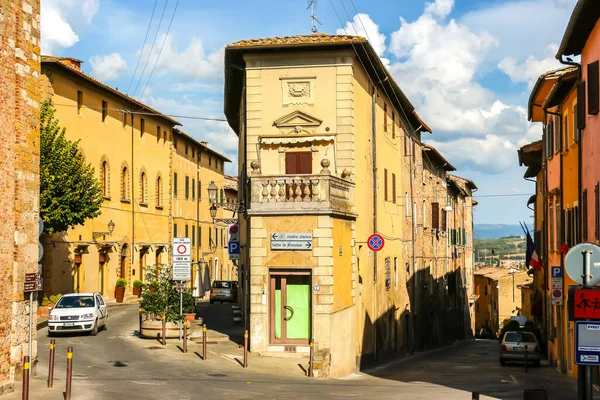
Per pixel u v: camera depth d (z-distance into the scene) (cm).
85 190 3662
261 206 2617
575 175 2742
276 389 1984
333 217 2633
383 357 3653
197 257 7100
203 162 7444
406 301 4397
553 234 3434
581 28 2306
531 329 4872
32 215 1911
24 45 1870
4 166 1781
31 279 1889
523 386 2388
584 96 2467
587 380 1055
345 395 1928
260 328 2597
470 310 8250
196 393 1836
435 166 5844
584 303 1057
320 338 2558
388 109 3822
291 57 2917
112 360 2388
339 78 2894
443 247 6131
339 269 2702
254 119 2927
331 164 2895
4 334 1791
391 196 3884
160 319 2944
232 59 3003
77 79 4434
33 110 1917
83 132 4522
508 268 10362
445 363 3734
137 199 5459
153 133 5822
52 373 1873
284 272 2614
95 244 4684
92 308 3123
